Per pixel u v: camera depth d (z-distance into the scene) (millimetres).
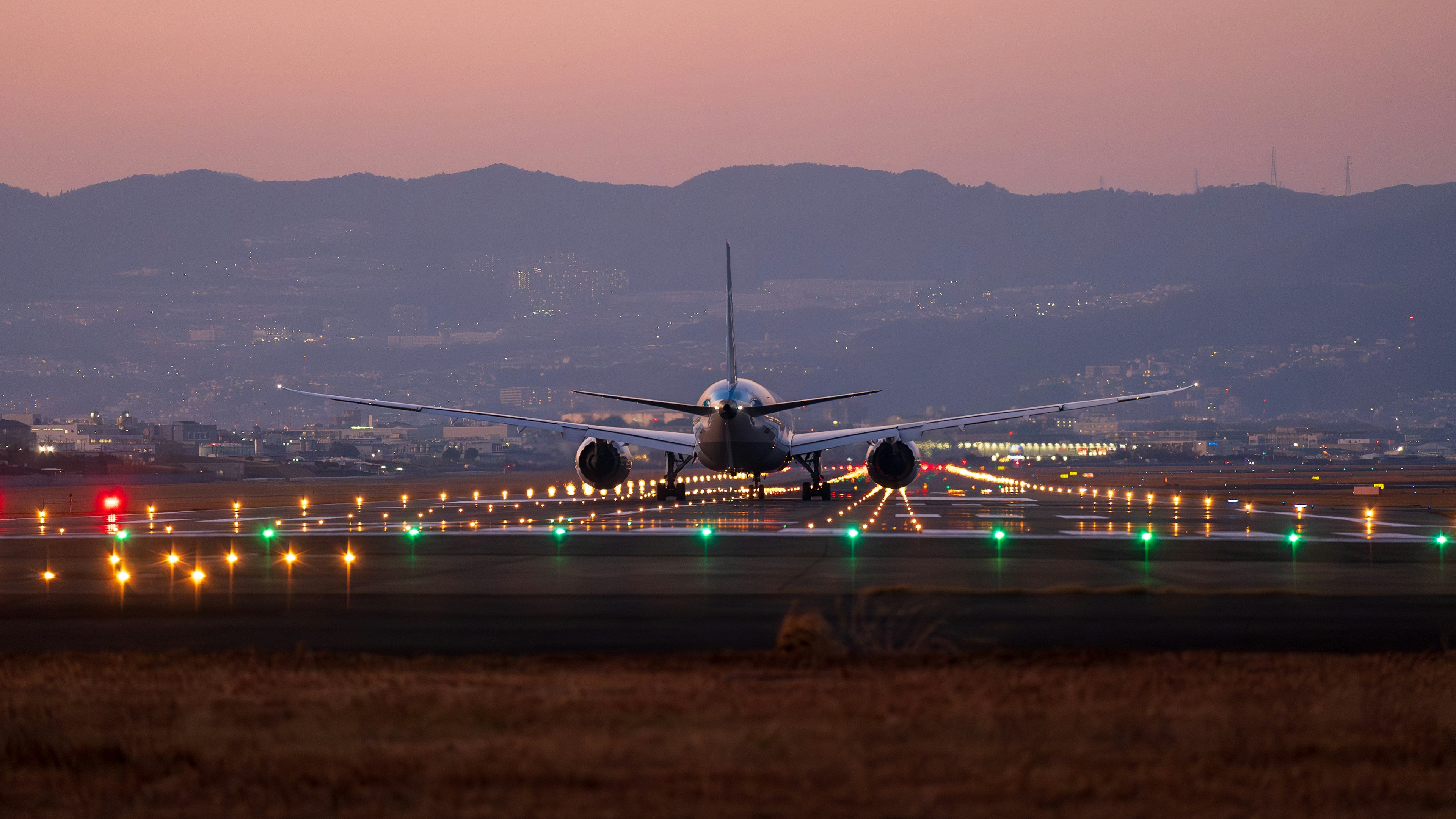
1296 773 35062
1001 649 58656
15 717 42875
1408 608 74688
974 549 124375
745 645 61312
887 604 77750
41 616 73188
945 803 31672
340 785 33562
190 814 31391
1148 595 81875
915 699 45031
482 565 106625
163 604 78500
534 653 58469
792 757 36438
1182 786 33406
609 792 32688
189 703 45156
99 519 196375
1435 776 34875
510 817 30594
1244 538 139625
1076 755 36781
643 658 55812
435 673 51781
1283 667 53188
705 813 30797
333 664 54625
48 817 31250
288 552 122938
